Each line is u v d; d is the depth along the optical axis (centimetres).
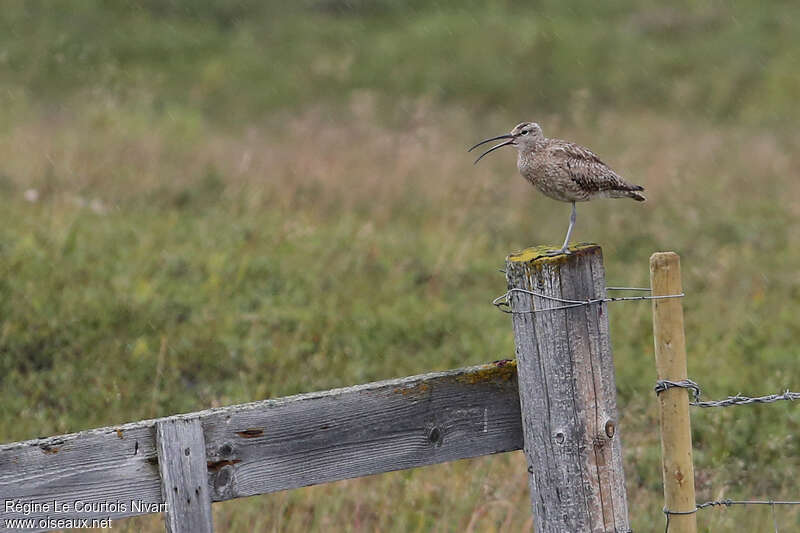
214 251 1462
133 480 501
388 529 863
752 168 2317
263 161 1959
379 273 1492
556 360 543
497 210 1917
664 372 564
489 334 1304
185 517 504
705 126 2759
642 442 1050
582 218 1934
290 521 840
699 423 1084
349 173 1942
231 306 1293
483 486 904
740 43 3459
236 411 514
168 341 1163
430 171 2019
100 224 1529
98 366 1098
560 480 551
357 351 1210
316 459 530
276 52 3161
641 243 1816
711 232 1886
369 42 3306
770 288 1580
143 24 3138
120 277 1320
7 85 2383
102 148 1870
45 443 485
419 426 551
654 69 3222
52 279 1272
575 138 2533
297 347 1182
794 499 962
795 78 3177
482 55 3222
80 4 3123
